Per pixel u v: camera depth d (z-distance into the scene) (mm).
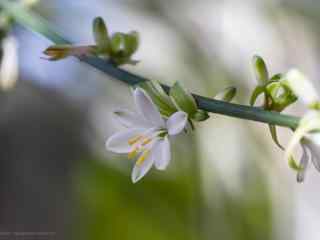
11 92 313
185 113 150
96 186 321
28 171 322
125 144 156
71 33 310
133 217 315
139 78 169
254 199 321
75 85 323
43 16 304
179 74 323
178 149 317
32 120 322
